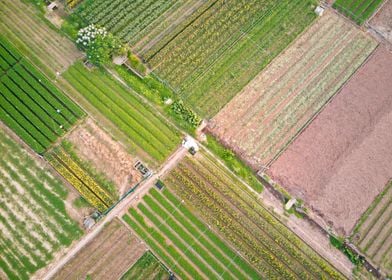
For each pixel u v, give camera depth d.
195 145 57.91
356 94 60.75
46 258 53.53
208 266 53.41
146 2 65.62
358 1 66.38
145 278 52.69
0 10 65.25
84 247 54.06
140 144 58.34
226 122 59.31
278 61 62.47
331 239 54.41
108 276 52.72
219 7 65.38
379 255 53.69
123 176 56.91
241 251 53.97
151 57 62.38
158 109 60.00
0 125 59.62
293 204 55.62
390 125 59.22
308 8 65.62
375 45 63.75
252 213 55.12
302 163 57.41
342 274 52.81
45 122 59.56
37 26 64.31
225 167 57.44
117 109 60.06
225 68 61.94
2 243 54.16
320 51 63.19
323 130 58.91
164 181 56.75
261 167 57.06
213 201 55.94
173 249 53.94
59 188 56.59
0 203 55.84
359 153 57.88
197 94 60.62
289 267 53.34
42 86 61.25
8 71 62.12
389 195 56.25
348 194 56.09
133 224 54.94
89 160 57.69
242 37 63.62
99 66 61.94
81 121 59.66
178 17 64.94
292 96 60.66
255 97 60.56
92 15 64.62
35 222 55.09
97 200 55.62
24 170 57.34
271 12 65.19
